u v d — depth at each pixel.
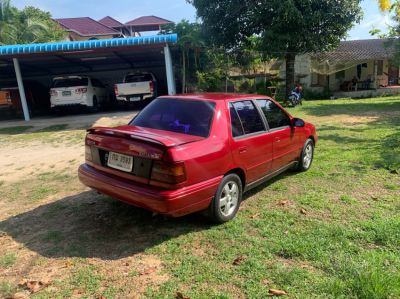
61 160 8.22
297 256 3.53
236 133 4.46
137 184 3.86
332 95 25.78
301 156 6.18
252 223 4.31
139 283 3.18
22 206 5.20
